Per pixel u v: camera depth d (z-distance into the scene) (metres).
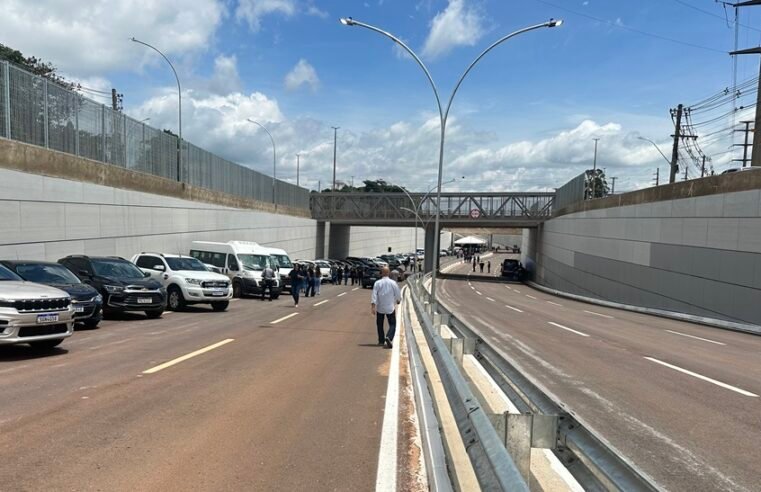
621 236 36.28
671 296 28.92
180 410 6.56
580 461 3.48
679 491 4.79
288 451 5.25
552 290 49.94
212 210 37.50
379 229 102.56
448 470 4.10
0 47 41.97
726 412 7.77
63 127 22.05
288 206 58.34
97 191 23.45
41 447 5.12
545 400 4.28
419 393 6.97
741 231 23.12
